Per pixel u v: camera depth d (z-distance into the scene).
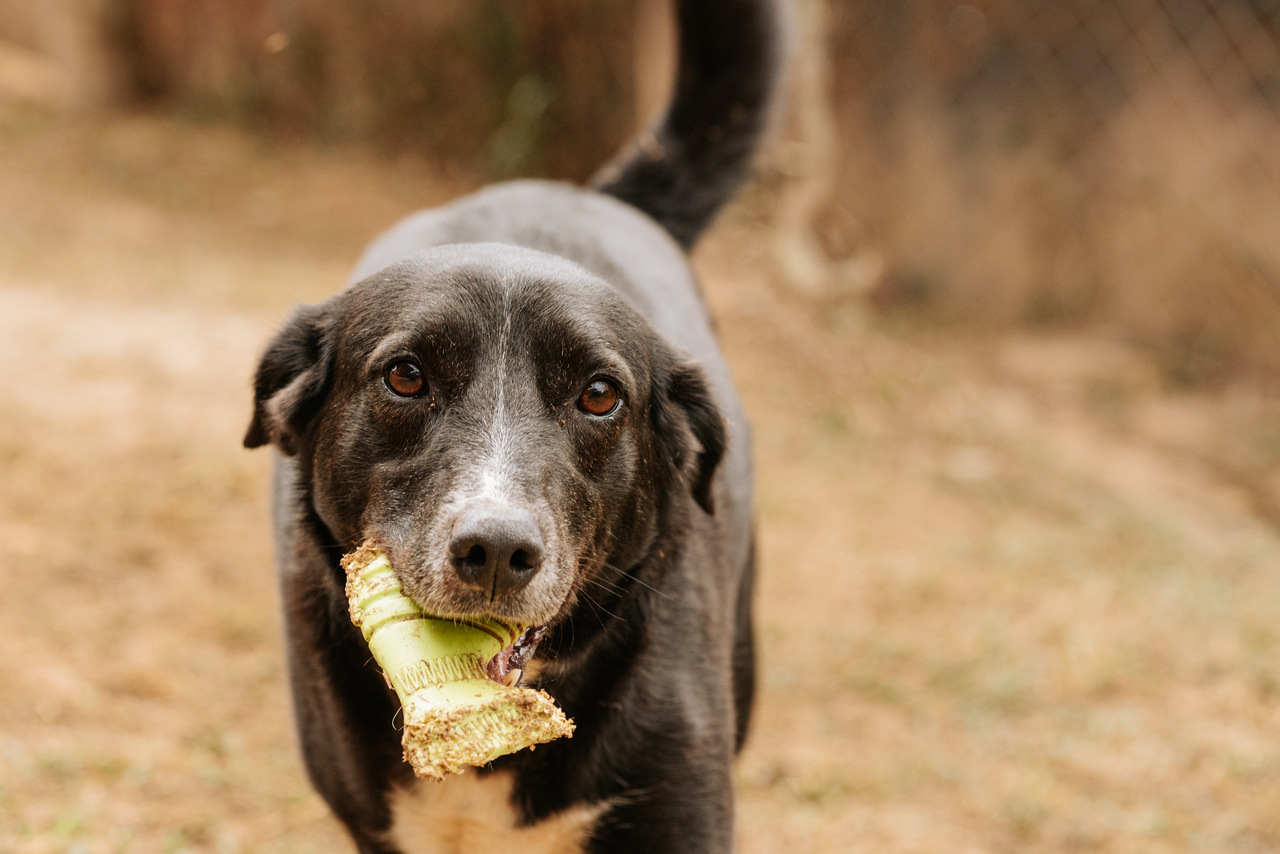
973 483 7.00
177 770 4.02
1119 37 8.91
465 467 2.38
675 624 2.89
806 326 8.83
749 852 4.07
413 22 11.62
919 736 4.77
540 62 10.96
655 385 2.88
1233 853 4.20
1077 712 4.98
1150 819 4.30
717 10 4.48
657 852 2.87
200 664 4.62
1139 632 5.52
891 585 5.79
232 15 12.59
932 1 9.31
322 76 12.27
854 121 9.66
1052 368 8.74
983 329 9.39
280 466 3.25
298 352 2.85
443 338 2.48
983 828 4.28
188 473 5.66
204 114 12.83
